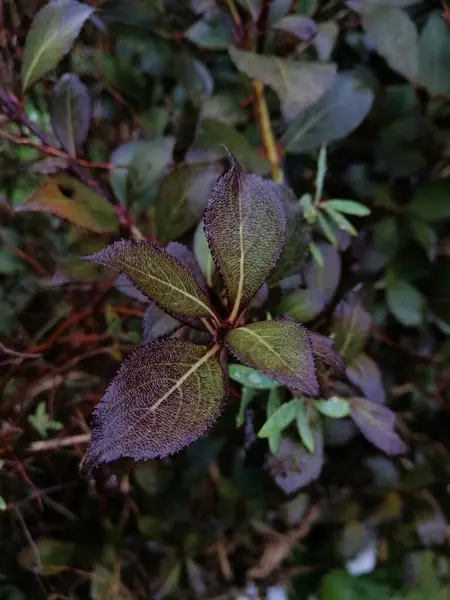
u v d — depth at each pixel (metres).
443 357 0.32
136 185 0.25
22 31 0.27
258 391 0.22
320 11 0.30
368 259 0.29
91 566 0.29
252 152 0.25
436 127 0.30
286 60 0.24
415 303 0.30
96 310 0.27
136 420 0.15
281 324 0.16
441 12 0.30
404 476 0.31
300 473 0.22
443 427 0.33
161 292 0.16
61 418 0.27
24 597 0.29
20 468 0.25
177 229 0.24
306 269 0.23
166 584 0.30
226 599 0.32
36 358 0.26
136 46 0.31
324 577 0.33
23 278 0.31
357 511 0.32
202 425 0.15
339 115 0.27
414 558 0.33
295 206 0.21
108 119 0.32
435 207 0.30
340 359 0.19
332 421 0.25
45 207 0.22
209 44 0.27
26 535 0.27
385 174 0.31
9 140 0.26
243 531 0.32
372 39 0.28
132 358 0.15
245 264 0.17
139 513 0.30
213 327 0.18
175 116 0.32
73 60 0.31
